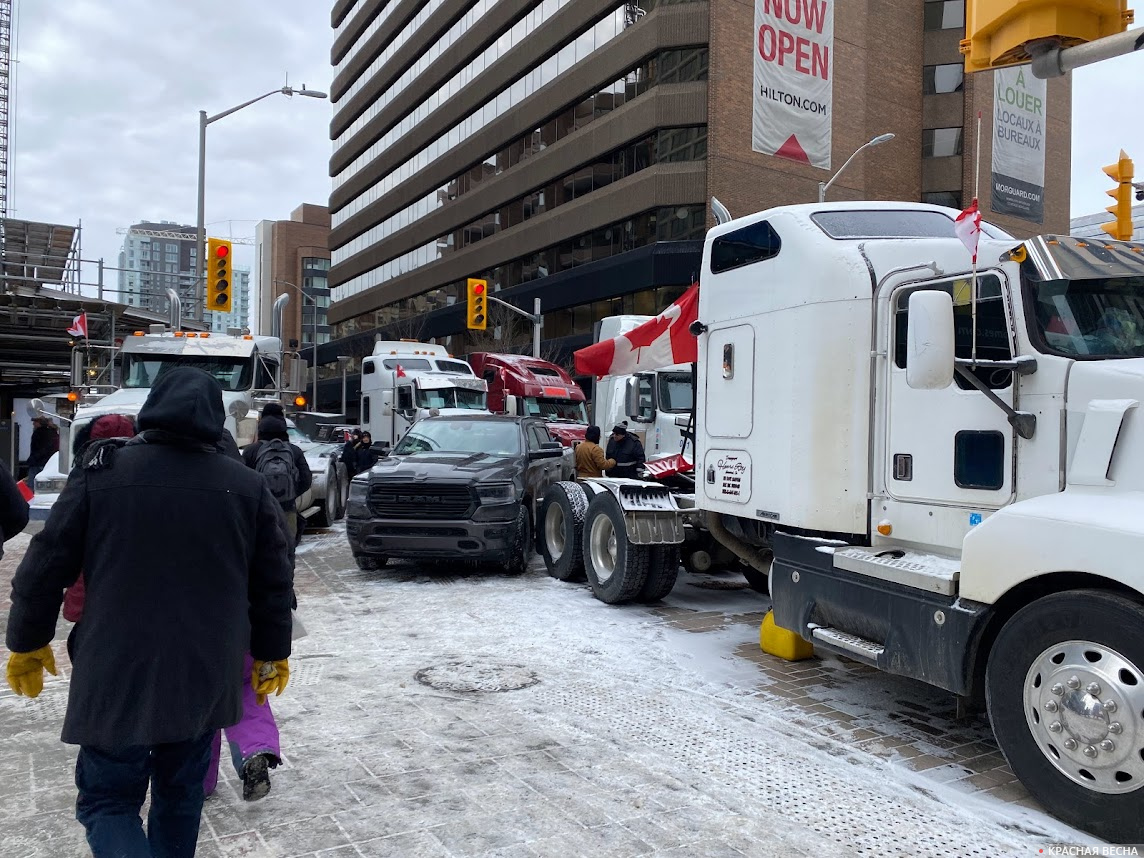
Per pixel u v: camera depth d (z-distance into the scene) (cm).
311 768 415
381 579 925
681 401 1413
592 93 3919
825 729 480
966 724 491
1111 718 340
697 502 675
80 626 253
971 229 407
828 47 3578
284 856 328
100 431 355
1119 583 360
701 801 383
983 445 435
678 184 3412
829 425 522
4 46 3978
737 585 916
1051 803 365
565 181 4153
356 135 6856
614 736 463
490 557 911
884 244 518
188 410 265
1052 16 371
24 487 920
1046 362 405
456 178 5272
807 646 617
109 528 253
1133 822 335
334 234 7525
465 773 410
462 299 5238
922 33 4153
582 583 909
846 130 3659
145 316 1866
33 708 501
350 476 1669
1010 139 4194
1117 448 369
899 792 396
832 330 521
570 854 333
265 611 285
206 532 260
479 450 1034
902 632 445
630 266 3594
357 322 7019
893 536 487
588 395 3975
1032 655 373
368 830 350
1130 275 407
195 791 272
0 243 1795
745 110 3372
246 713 370
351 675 571
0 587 855
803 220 554
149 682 246
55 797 380
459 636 677
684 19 3359
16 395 2975
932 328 420
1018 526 381
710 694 539
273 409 628
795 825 361
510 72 4506
